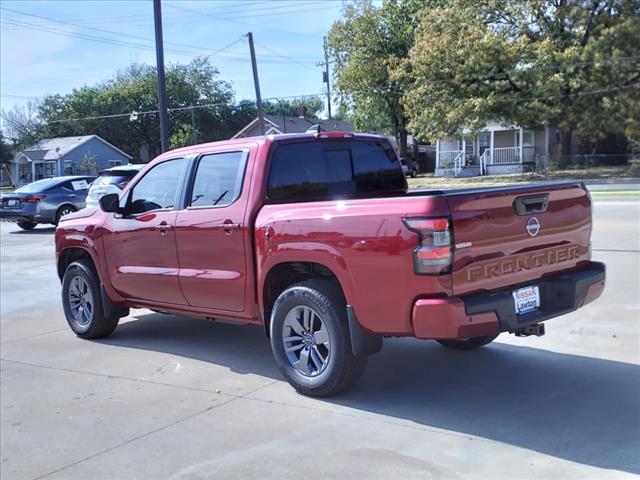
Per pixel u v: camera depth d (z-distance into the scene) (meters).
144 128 84.00
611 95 32.84
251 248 5.24
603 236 12.69
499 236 4.38
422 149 58.22
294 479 3.65
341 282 4.58
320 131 5.78
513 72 33.50
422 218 4.12
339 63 52.72
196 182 5.81
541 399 4.74
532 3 34.31
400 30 48.31
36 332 7.56
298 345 5.05
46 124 81.50
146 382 5.52
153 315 8.22
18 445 4.34
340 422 4.45
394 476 3.64
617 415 4.39
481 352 5.98
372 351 4.68
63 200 19.83
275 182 5.34
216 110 86.44
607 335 6.27
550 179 34.22
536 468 3.68
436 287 4.12
